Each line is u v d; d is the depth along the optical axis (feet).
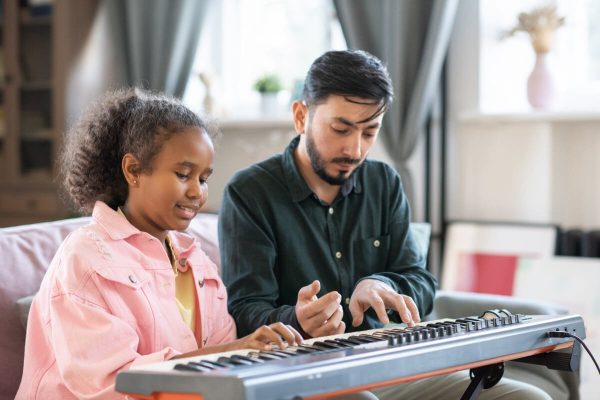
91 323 4.37
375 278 5.86
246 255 5.98
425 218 11.58
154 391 3.38
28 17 13.83
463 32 11.55
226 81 13.66
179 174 4.83
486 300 7.74
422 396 6.07
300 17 13.16
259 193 6.17
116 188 5.10
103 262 4.60
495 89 11.59
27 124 13.89
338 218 6.31
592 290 10.37
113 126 5.07
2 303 5.67
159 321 4.73
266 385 3.22
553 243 10.81
